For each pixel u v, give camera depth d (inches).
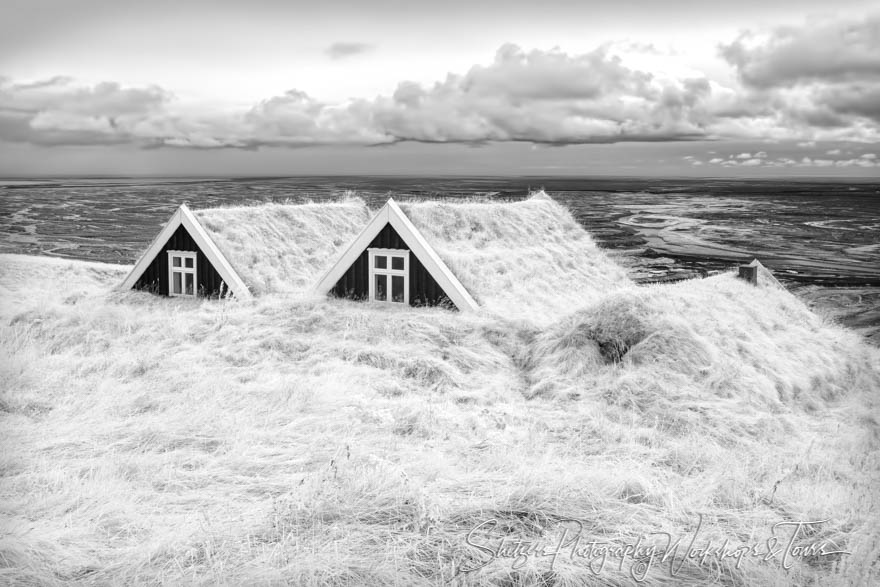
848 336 619.8
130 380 450.0
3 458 301.3
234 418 363.6
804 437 382.3
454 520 248.2
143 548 226.4
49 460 305.4
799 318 608.1
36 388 425.4
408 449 320.8
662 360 439.2
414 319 534.0
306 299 598.5
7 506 252.7
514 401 421.1
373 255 599.5
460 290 558.6
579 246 763.4
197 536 233.9
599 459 315.6
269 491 275.1
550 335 497.0
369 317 546.0
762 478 294.5
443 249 590.2
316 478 276.2
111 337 564.1
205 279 685.3
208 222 702.5
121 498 263.9
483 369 471.2
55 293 831.1
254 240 721.6
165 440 332.2
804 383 485.4
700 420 379.2
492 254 638.5
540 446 331.0
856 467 326.6
